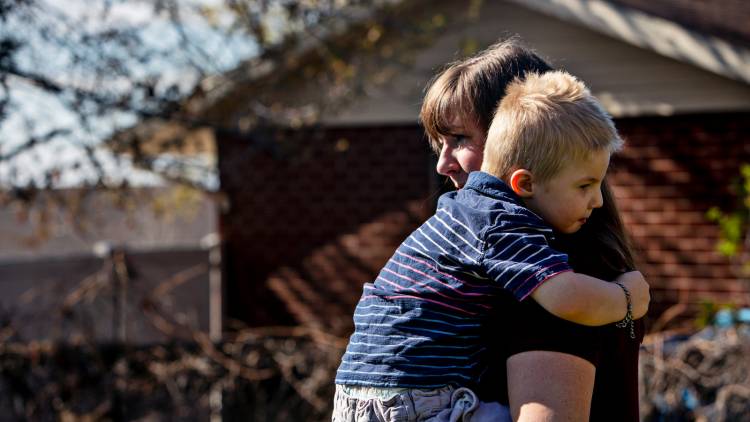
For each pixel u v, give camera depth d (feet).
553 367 5.82
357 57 28.27
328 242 30.48
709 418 19.19
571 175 6.31
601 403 6.19
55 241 41.14
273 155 27.35
